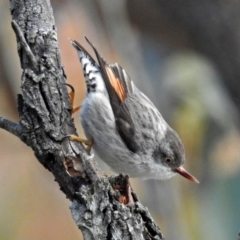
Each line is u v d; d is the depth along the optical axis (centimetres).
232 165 1510
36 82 800
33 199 1433
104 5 1317
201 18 1304
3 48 1295
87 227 746
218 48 1315
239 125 1470
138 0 1413
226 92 1392
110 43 1338
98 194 758
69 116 816
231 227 1466
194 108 1486
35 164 1455
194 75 1484
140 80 1391
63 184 783
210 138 1511
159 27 1438
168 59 1545
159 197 1310
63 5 1328
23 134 793
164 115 1492
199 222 1438
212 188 1502
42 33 838
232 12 1284
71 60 1277
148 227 784
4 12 1288
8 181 1434
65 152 785
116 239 749
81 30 1320
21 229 1404
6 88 1334
